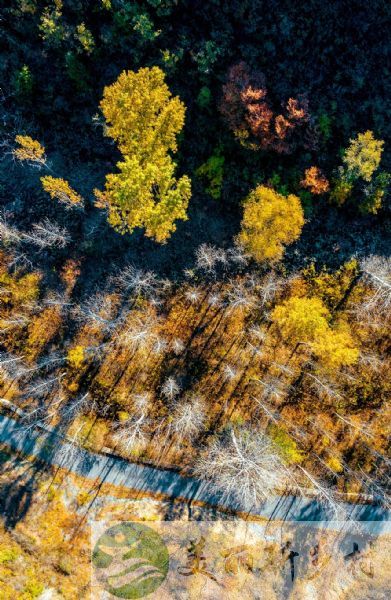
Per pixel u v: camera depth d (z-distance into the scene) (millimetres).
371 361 43688
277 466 42812
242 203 41031
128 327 43406
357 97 37938
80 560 42281
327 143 38875
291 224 39375
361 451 44250
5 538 41656
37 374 42906
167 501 43281
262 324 43656
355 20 35938
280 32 36219
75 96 40312
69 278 43344
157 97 34531
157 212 36500
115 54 38188
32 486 42438
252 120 35906
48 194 43000
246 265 43469
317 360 43594
